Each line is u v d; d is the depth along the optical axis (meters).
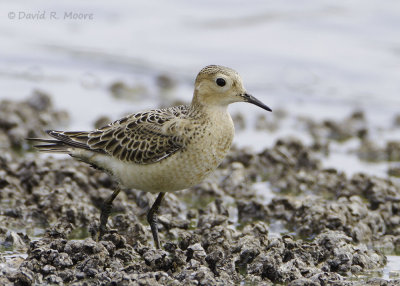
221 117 11.65
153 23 28.23
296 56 25.20
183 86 23.75
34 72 24.03
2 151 15.89
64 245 10.88
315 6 29.12
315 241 11.77
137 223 12.16
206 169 11.55
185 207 14.23
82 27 27.86
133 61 25.20
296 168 16.86
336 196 15.20
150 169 11.43
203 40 26.64
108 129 11.96
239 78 11.76
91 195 14.00
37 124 18.33
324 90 23.16
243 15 28.73
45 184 14.28
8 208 13.27
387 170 17.12
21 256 11.09
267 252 11.22
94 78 23.91
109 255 10.88
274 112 21.41
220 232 11.88
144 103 21.77
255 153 17.16
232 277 10.52
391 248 12.61
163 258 10.60
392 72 24.06
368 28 27.09
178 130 11.30
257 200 14.05
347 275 11.00
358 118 20.75
